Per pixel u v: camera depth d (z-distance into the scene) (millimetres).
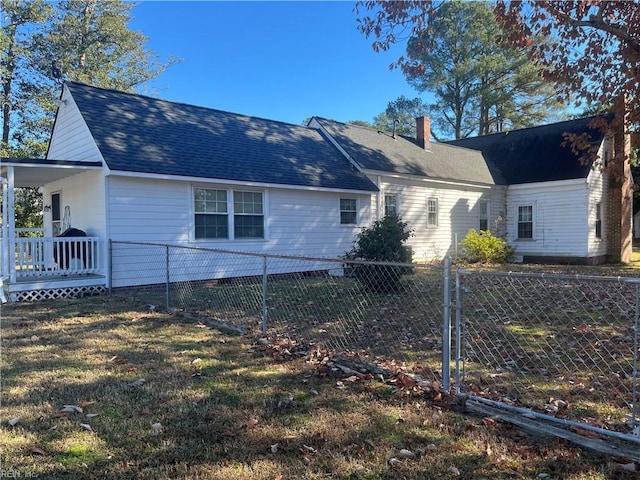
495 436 2977
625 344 5246
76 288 9305
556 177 17984
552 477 2486
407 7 10719
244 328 6027
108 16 24172
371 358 4742
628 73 9906
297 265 12898
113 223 9633
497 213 19828
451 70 32469
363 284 9031
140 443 2885
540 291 9180
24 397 3656
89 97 11164
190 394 3742
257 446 2857
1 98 20859
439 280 10359
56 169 9516
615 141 18156
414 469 2584
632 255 21562
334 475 2529
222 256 11359
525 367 4477
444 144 21109
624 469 2531
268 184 11711
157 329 6156
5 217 8688
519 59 28906
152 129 11289
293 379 4145
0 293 8352
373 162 15523
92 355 4902
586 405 3514
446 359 3705
